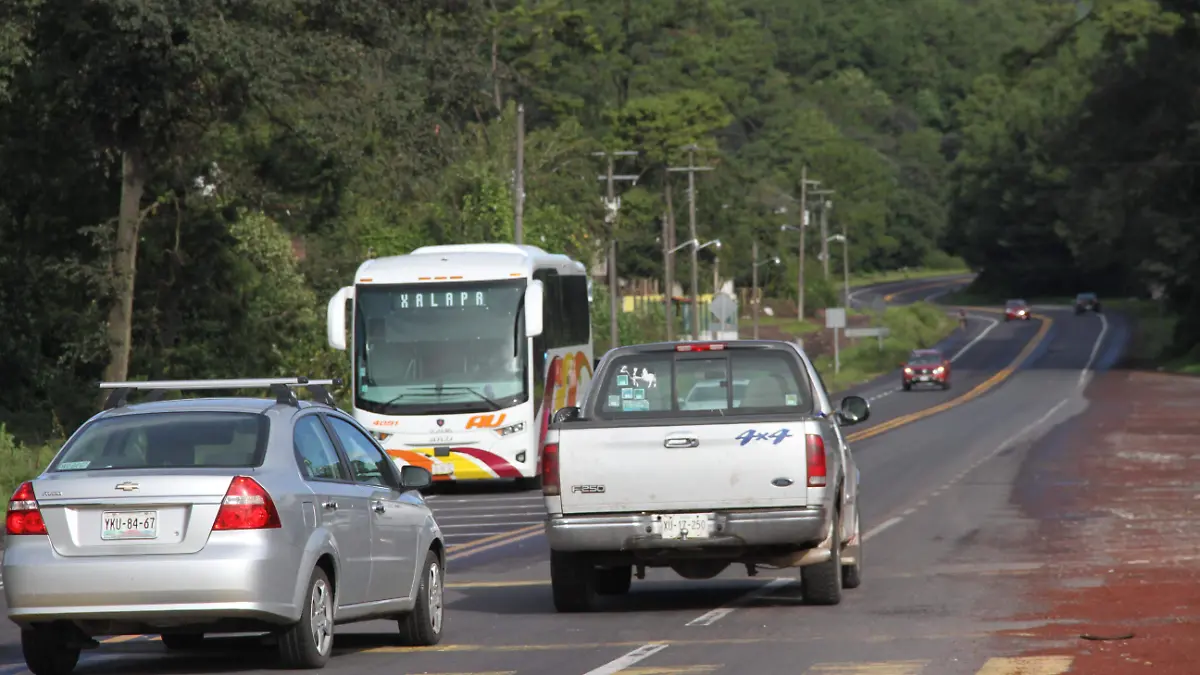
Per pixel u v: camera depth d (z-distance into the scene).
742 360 56.31
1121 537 77.19
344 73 148.12
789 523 52.16
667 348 56.47
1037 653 43.34
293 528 41.91
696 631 49.69
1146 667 40.78
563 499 53.00
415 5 157.75
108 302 155.12
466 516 99.25
